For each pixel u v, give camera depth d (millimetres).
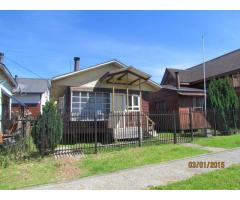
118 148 11945
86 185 6586
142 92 18812
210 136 16328
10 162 8844
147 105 18953
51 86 15938
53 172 7938
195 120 19172
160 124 20688
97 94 16797
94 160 9492
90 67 16391
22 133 10805
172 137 14938
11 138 10961
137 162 9133
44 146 10062
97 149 11547
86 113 16141
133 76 16750
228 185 6176
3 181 7008
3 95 15031
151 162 9141
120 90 17688
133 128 15188
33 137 10141
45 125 10234
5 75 14539
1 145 9609
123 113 15500
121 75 16234
